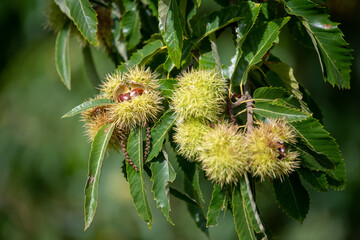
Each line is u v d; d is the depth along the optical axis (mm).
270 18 982
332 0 1380
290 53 1623
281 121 884
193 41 944
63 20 1089
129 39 1046
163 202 892
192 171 935
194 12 973
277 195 949
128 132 912
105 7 1062
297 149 916
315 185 922
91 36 939
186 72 935
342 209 1669
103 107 919
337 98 1677
